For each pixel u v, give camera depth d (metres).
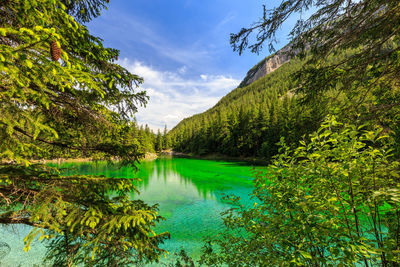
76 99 3.01
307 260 1.73
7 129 1.55
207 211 11.06
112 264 2.48
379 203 1.58
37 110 2.82
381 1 2.22
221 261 2.99
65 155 3.55
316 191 1.91
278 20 2.90
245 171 25.09
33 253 6.01
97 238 2.14
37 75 1.59
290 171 2.04
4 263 5.39
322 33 2.91
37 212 1.94
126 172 23.72
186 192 15.34
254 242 2.22
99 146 3.57
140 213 2.49
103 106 3.51
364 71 2.68
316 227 1.60
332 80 2.96
